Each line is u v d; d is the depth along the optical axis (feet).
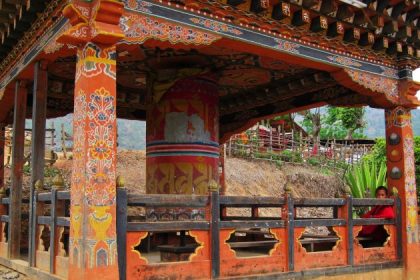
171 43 24.09
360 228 31.71
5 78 34.42
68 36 21.16
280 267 26.84
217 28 25.64
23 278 26.86
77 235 20.84
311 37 29.66
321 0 28.48
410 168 35.45
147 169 35.12
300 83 39.63
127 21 22.75
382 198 34.14
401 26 33.27
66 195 23.30
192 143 33.83
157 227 22.66
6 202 32.86
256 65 35.73
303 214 79.51
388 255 33.32
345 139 132.67
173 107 34.12
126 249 21.72
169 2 24.11
